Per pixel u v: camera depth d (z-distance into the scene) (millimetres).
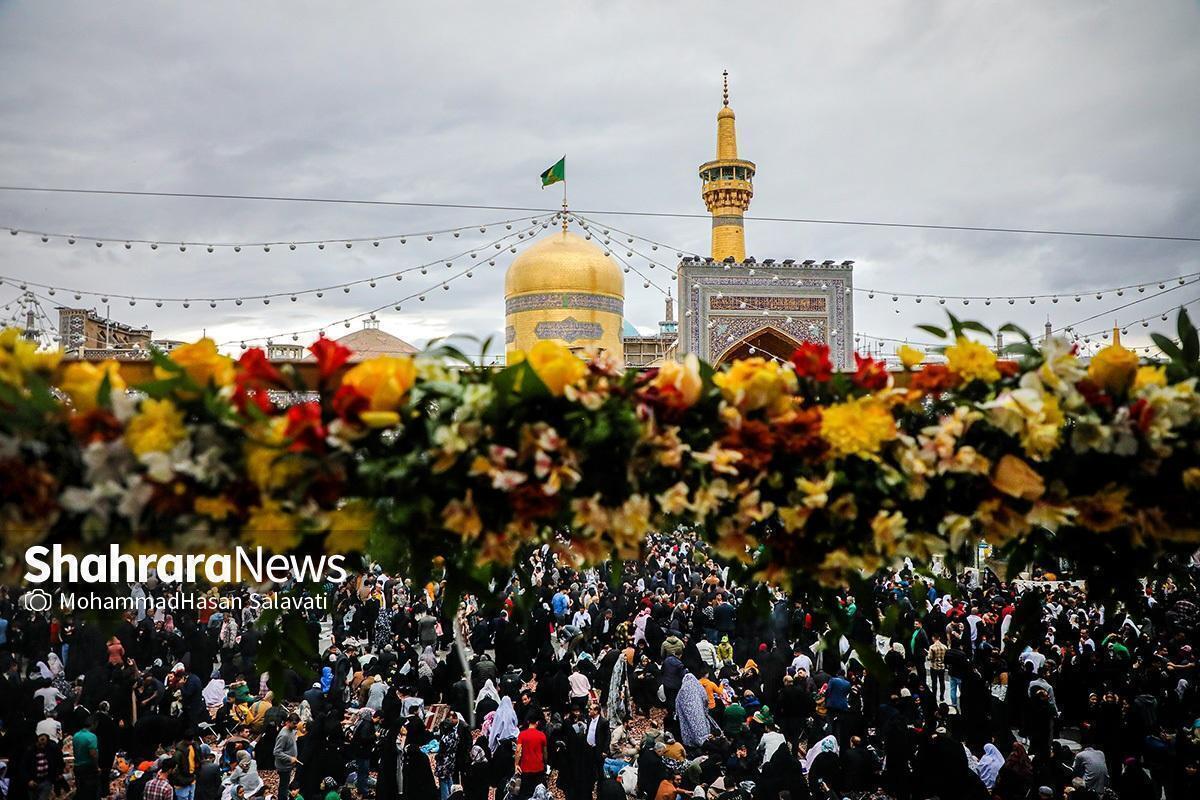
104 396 2281
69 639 10070
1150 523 2879
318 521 2420
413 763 9469
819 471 2756
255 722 10891
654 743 9938
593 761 10008
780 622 12617
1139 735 9781
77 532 2340
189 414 2400
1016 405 2682
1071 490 2895
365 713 10398
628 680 13062
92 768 8875
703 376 2777
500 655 13258
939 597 15836
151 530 2371
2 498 2227
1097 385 2809
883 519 2688
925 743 9180
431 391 2523
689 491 2701
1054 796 8219
